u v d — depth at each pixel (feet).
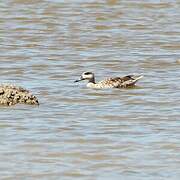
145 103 104.47
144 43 148.77
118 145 85.71
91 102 104.88
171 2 198.29
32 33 157.79
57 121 94.73
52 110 99.71
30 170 77.87
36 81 116.78
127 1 197.16
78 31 161.07
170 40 152.35
